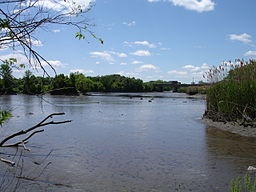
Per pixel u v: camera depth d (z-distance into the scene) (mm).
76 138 20703
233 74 29453
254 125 23906
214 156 15227
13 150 16234
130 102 72188
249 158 14766
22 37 4070
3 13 3914
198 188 10469
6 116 4426
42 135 21766
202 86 35844
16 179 11188
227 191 10125
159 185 10812
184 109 50656
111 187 10586
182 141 19531
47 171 12461
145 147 17594
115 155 15531
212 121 29281
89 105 58500
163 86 197500
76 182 11109
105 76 175125
